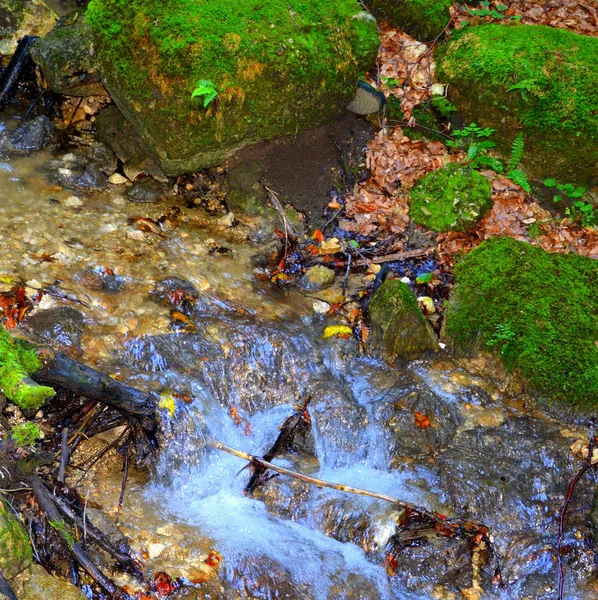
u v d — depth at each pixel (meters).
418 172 4.81
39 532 3.79
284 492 4.07
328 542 4.02
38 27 4.82
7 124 4.70
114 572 3.81
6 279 4.20
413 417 4.24
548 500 4.16
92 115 4.78
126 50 4.47
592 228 4.79
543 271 4.57
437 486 4.14
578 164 4.79
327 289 4.54
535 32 4.93
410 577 3.97
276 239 4.62
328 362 4.36
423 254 4.66
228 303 4.38
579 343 4.42
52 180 4.58
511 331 4.41
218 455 4.12
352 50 4.71
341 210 4.73
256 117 4.51
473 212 4.70
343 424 4.20
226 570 3.88
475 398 4.36
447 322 4.48
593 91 4.77
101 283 4.30
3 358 3.73
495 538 4.07
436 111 4.92
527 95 4.75
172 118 4.42
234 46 4.39
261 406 4.25
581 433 4.30
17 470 3.78
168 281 4.34
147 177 4.66
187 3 4.41
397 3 4.98
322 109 4.62
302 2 4.57
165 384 4.12
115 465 4.02
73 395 4.02
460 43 4.92
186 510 4.01
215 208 4.66
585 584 4.04
